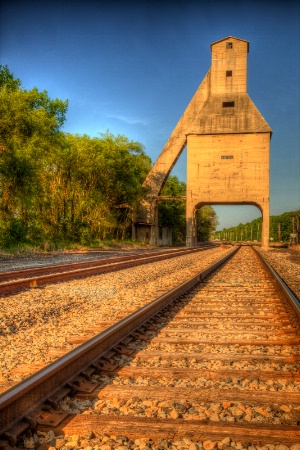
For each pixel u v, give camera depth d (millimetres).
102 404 3883
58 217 41375
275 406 3834
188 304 9328
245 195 64000
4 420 3221
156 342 6148
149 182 69000
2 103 28531
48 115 32594
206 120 65562
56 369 3955
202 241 118562
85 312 8828
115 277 15023
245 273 16672
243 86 65938
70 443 3162
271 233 162875
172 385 4441
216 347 5910
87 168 45500
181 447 3119
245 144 64438
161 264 21641
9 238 27203
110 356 5258
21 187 28547
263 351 5719
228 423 3467
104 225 49375
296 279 14828
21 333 6812
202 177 65062
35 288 11609
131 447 3123
